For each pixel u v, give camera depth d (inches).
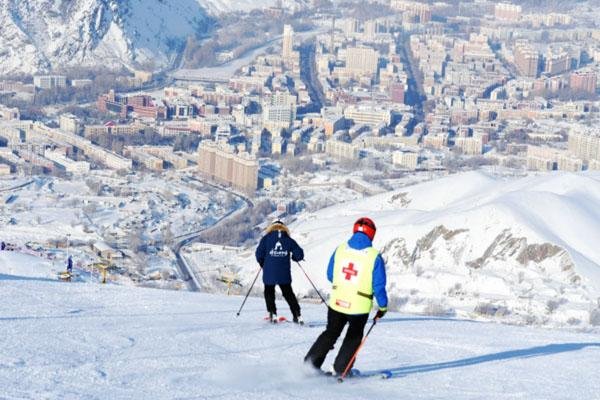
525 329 1145.4
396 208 5748.0
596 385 763.4
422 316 1290.6
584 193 4992.6
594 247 4192.9
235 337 881.5
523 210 4370.1
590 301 3572.8
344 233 4249.5
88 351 769.6
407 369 792.3
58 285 1248.8
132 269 5625.0
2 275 1441.9
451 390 709.3
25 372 672.4
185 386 660.1
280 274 1014.4
